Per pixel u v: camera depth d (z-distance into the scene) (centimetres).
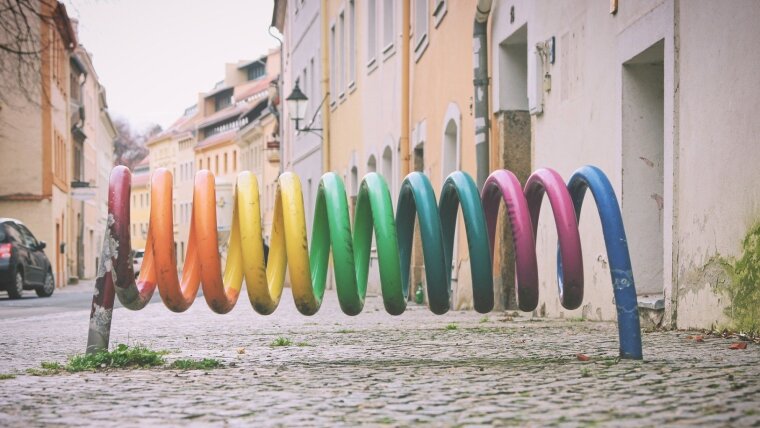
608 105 1088
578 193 661
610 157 1082
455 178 633
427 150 1989
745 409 429
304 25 3978
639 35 995
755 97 757
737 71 789
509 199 613
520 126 1485
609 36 1081
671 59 918
